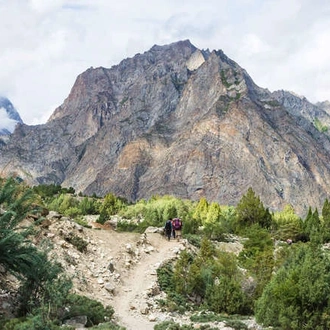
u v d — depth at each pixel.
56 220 27.78
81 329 15.76
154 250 31.08
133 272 26.84
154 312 21.75
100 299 21.58
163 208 84.31
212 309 23.22
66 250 24.58
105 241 29.27
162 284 25.66
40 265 16.30
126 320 19.58
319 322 16.95
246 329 18.50
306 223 62.53
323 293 17.06
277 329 17.66
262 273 26.27
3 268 17.67
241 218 62.97
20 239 15.70
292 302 17.42
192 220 55.75
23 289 16.14
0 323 13.96
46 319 14.68
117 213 95.44
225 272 26.52
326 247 46.56
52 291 16.08
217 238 48.56
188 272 25.94
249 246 42.00
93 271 24.47
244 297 23.22
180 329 17.53
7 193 17.00
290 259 22.52
